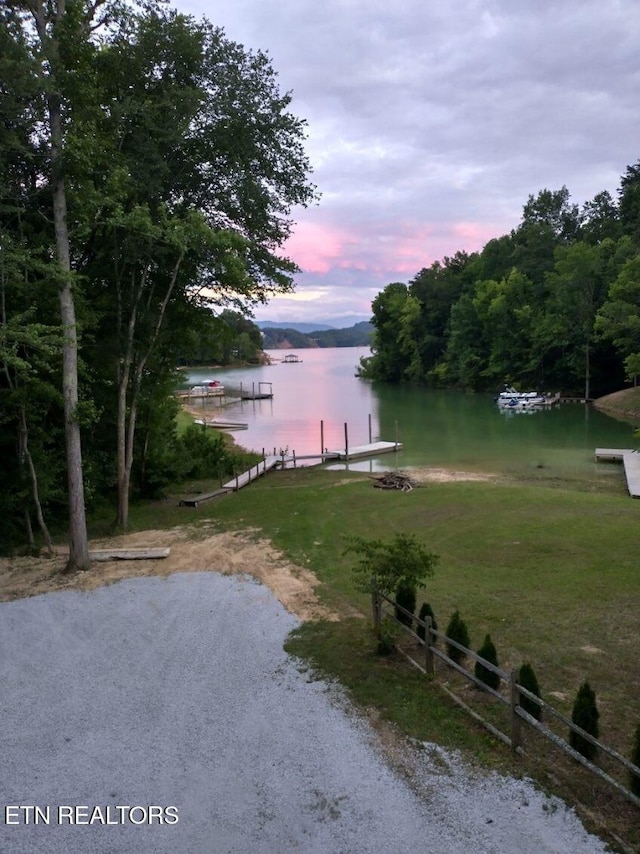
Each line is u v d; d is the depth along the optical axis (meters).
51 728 7.19
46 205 15.39
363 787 6.00
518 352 68.56
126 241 15.41
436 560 9.32
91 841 5.45
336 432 42.59
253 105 17.17
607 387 61.56
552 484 23.50
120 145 15.89
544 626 9.50
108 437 19.98
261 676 8.31
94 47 13.63
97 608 11.01
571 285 59.56
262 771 6.31
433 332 88.56
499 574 12.12
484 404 60.62
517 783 5.92
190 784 6.15
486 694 7.64
